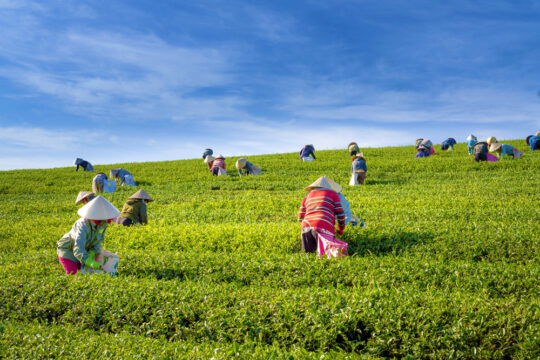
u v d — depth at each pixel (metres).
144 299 5.88
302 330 5.00
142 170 32.22
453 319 4.85
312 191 8.90
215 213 14.28
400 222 10.60
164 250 9.70
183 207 15.94
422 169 24.27
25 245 11.34
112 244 10.20
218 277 7.30
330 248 7.84
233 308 5.50
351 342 4.80
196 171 29.47
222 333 5.07
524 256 7.77
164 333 5.33
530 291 5.89
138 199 12.55
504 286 6.18
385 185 19.45
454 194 15.62
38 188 24.91
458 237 8.75
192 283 6.66
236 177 24.45
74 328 5.39
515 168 22.16
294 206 14.84
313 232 8.22
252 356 4.36
